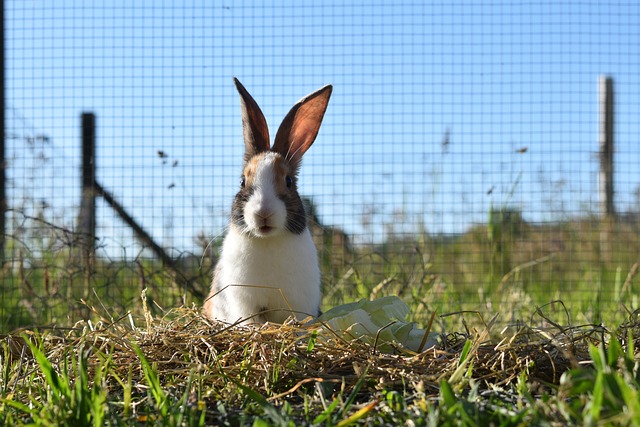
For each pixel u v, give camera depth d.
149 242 1.90
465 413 1.02
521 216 2.04
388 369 1.20
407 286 1.81
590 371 1.11
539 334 1.31
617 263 2.10
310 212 1.77
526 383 1.18
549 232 2.07
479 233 2.13
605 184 2.11
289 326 1.29
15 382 1.21
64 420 1.06
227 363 1.25
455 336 1.36
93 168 1.93
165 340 1.27
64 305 1.78
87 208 1.91
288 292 1.46
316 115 1.58
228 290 1.48
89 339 1.29
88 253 1.79
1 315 1.78
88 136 1.94
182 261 1.90
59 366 1.23
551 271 2.04
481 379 1.21
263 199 1.42
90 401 1.07
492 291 1.94
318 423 1.06
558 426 1.01
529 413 1.05
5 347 1.29
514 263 2.04
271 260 1.45
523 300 1.83
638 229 2.12
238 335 1.27
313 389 1.20
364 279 1.89
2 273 1.88
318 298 1.51
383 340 1.32
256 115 1.56
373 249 1.97
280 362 1.23
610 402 1.01
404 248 1.95
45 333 1.43
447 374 1.19
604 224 2.11
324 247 1.89
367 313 1.37
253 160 1.49
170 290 1.82
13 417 1.11
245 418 1.08
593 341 1.29
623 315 1.68
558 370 1.22
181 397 1.13
